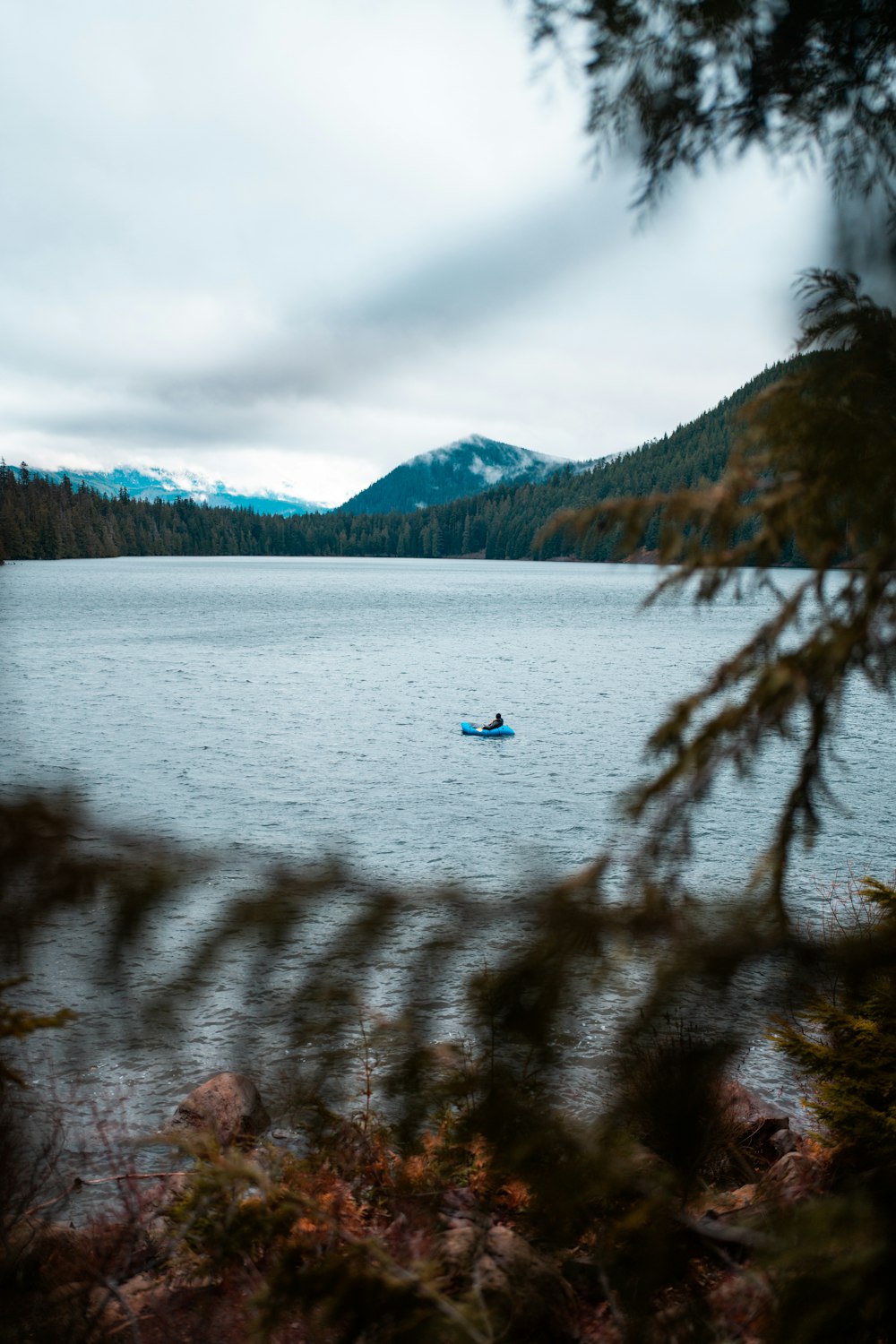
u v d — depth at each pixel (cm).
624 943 109
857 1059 188
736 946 107
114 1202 409
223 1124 566
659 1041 109
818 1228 123
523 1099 118
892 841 1691
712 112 122
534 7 131
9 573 15062
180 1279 299
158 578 14650
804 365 101
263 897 120
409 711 3744
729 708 105
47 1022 174
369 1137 198
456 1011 117
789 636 102
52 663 5078
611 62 128
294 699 4012
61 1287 271
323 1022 120
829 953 108
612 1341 149
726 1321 126
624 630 7481
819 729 104
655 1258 129
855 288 100
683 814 110
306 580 15250
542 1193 126
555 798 2338
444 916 119
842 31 114
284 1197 187
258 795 2355
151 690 4203
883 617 98
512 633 7194
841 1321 119
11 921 117
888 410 98
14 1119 222
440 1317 147
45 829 121
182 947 117
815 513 99
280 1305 155
